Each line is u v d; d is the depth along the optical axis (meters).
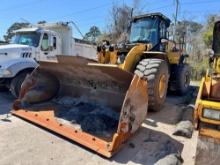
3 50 6.59
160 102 5.50
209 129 2.75
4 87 7.64
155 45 6.64
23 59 6.65
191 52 22.12
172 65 7.83
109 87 4.56
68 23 9.16
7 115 4.96
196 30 24.98
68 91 5.32
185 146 3.87
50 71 5.19
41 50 7.71
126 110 3.57
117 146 3.46
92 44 11.57
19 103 5.02
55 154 3.42
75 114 4.50
